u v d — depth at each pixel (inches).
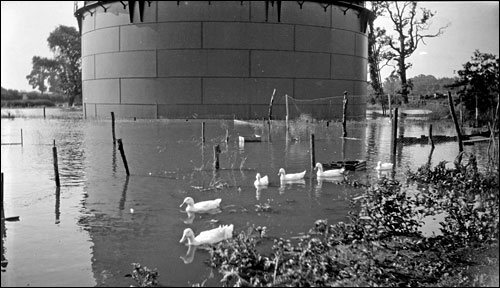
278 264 276.2
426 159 739.4
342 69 1462.8
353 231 333.4
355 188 508.1
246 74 1347.2
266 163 687.1
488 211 365.1
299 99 1392.7
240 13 1328.7
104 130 1141.7
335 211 415.2
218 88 1341.0
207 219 394.3
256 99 1359.5
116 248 323.3
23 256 306.7
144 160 708.0
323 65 1421.0
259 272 276.1
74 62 1496.1
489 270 285.0
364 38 1541.6
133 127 1202.0
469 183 428.1
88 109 1453.0
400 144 923.4
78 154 770.2
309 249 277.9
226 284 263.6
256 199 463.2
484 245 326.3
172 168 640.4
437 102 1412.4
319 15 1401.3
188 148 842.8
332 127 1261.1
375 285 260.2
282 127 1222.9
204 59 1330.0
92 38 1429.6
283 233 351.9
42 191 496.1
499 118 383.9
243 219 393.1
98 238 344.2
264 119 1368.1
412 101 1457.9
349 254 299.3
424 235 350.3
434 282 270.1
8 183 534.9
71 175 587.8
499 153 323.6
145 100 1358.3
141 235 351.9
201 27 1321.4
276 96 1370.6
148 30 1338.6
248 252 291.7
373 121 1435.8
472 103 694.5
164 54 1334.9
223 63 1336.1
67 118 1451.8
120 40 1370.6
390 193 392.8
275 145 893.2
